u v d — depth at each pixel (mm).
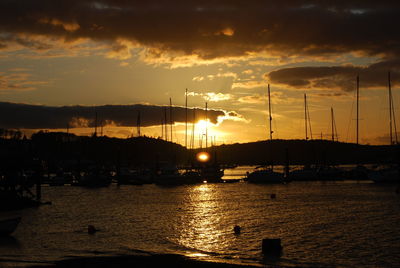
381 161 125812
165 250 35781
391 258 33125
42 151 158375
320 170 117938
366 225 47156
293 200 72938
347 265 31344
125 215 55938
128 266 30203
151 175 115125
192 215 55750
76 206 65688
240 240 39719
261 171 111625
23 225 47844
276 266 30766
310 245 37344
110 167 145500
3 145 63906
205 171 117250
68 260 31766
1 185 61344
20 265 30266
